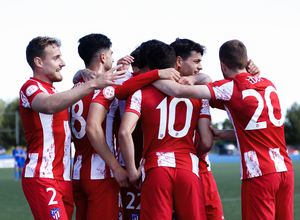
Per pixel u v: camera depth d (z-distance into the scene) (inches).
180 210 291.0
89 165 333.1
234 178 1628.9
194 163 300.5
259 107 304.8
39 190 309.0
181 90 292.4
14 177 1956.2
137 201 362.3
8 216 724.0
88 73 336.8
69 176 331.9
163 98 300.8
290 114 6240.2
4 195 1111.0
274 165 302.4
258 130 304.5
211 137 318.3
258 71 342.3
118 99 317.7
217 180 1540.4
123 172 309.3
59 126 323.3
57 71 336.5
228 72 327.6
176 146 296.8
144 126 301.4
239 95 306.3
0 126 6264.8
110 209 330.3
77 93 291.0
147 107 297.9
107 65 356.5
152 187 287.0
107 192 330.3
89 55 352.2
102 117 311.7
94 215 329.7
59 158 322.3
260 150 303.7
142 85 301.9
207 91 301.9
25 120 322.7
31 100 307.3
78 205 348.5
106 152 308.3
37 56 327.9
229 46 323.6
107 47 356.2
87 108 336.2
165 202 286.0
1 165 3329.2
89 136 305.9
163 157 291.1
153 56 313.7
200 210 294.0
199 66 360.5
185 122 302.8
